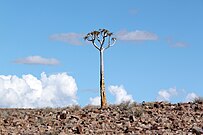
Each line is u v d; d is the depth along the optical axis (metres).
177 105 31.95
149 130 24.89
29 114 32.06
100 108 33.19
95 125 27.08
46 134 24.98
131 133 24.36
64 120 29.09
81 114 30.44
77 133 25.30
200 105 31.00
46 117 30.36
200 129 23.88
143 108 31.22
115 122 27.61
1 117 31.34
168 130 24.66
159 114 29.12
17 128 27.70
